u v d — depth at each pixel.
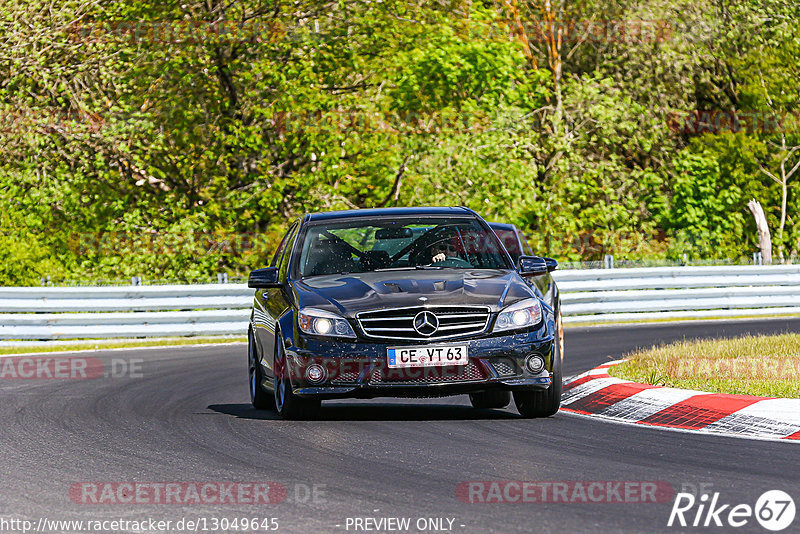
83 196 102.38
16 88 104.50
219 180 101.06
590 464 28.23
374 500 24.58
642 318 86.06
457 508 23.61
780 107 133.88
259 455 30.75
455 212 42.03
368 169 106.69
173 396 46.16
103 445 33.34
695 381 40.59
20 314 72.69
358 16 103.00
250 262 102.94
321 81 103.25
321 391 36.03
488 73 108.25
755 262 92.94
